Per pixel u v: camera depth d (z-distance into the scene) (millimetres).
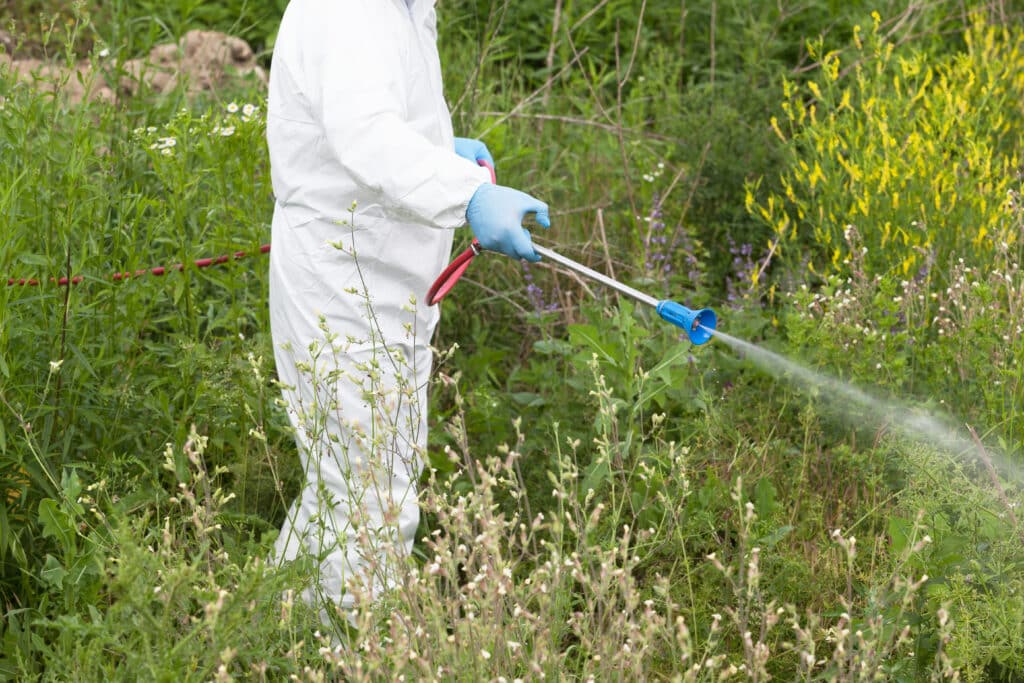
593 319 4977
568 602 3428
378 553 3455
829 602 3906
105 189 4543
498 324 5582
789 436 4699
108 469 3893
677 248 5906
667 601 3225
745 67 7211
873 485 4121
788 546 4199
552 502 4406
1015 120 6125
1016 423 4039
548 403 4785
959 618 3248
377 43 3342
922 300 4746
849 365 4543
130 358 4430
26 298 3908
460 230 5395
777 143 6465
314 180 3521
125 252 4457
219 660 2889
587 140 6391
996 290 4449
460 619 3168
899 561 3299
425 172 3264
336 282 3584
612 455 4109
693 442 4613
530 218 3525
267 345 4473
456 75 6531
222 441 4223
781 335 5230
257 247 4492
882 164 5270
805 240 6008
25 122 4105
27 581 3713
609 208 6125
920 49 6973
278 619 3240
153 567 2867
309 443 3703
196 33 7164
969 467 3998
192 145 4512
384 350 3689
